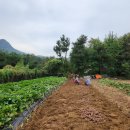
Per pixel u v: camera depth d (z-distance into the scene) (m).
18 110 12.20
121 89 27.38
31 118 11.82
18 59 78.19
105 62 66.12
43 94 18.47
